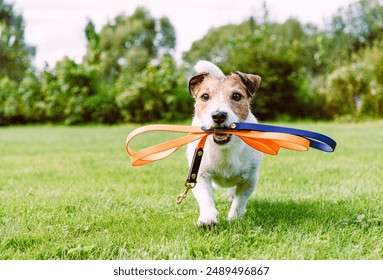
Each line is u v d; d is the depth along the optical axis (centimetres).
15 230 138
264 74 717
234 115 136
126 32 1493
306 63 1077
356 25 1165
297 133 133
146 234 134
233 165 143
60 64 698
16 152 314
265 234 133
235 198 149
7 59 1205
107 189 181
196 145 147
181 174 210
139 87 664
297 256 121
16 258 123
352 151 285
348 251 123
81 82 691
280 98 723
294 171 213
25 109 715
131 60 1390
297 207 154
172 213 151
